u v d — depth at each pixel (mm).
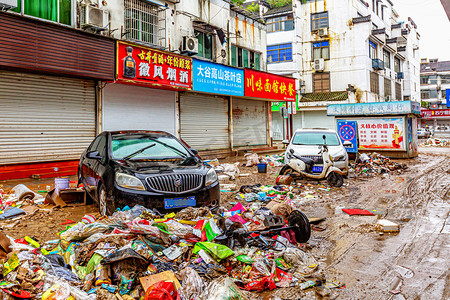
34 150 10422
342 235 5117
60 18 10484
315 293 3307
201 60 14797
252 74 18062
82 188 7508
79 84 11469
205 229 4102
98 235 3883
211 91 15422
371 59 32562
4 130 9781
